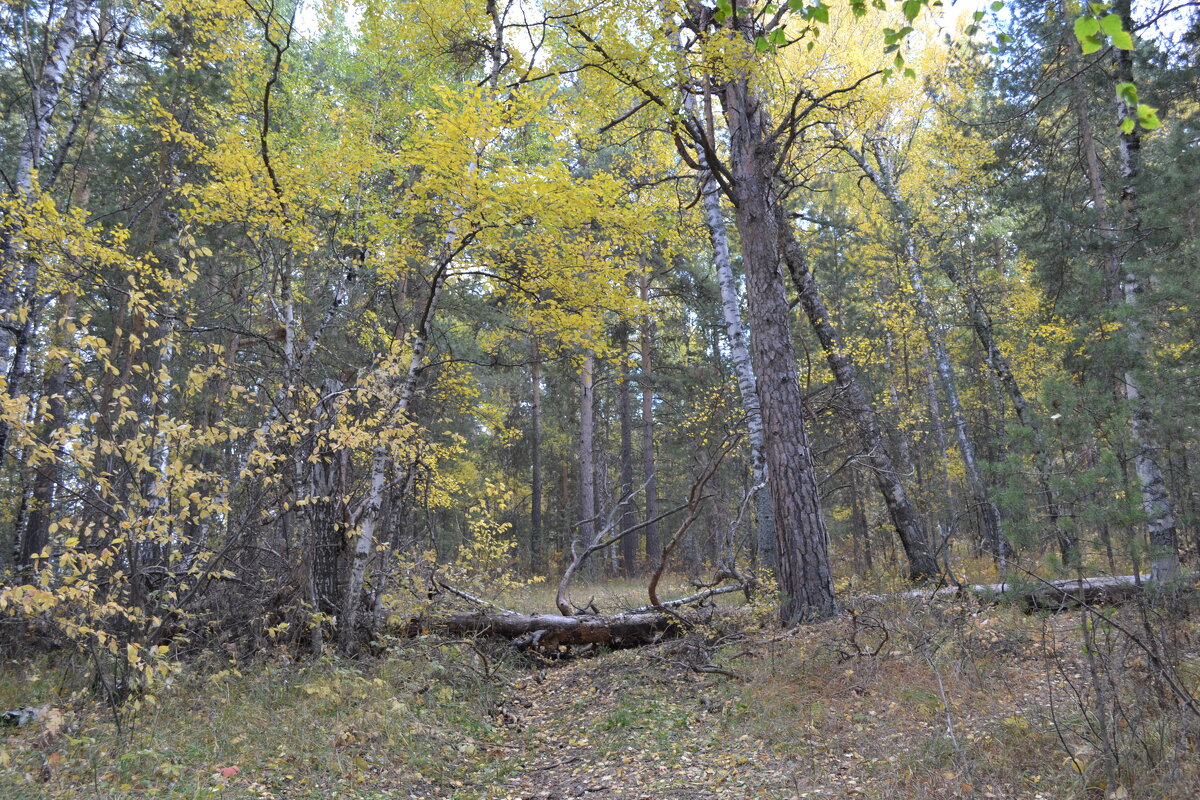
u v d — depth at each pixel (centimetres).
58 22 809
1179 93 930
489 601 954
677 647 760
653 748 518
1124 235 831
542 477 2872
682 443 2091
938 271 1698
